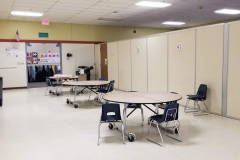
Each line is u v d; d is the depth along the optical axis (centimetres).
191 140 417
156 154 359
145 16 1089
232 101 555
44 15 1014
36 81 1430
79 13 984
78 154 363
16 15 1004
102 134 458
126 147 390
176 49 702
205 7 923
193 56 646
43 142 417
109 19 1147
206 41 605
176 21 1268
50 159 347
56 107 715
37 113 639
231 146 387
